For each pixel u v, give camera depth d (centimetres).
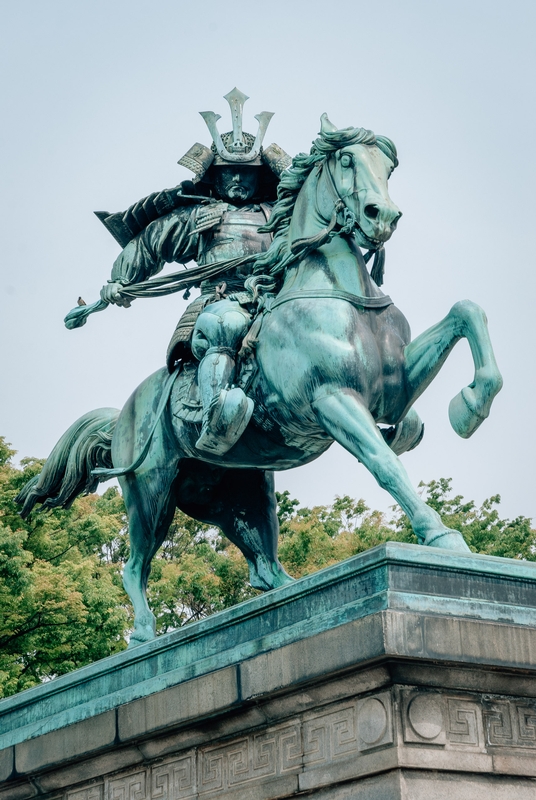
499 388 640
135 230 873
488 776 532
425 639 522
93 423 877
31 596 1755
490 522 2219
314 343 682
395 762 515
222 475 841
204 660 627
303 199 731
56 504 891
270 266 749
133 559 827
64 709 721
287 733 581
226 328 738
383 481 630
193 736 629
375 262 740
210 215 829
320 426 704
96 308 874
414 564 539
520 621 550
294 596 581
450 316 671
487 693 545
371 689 536
